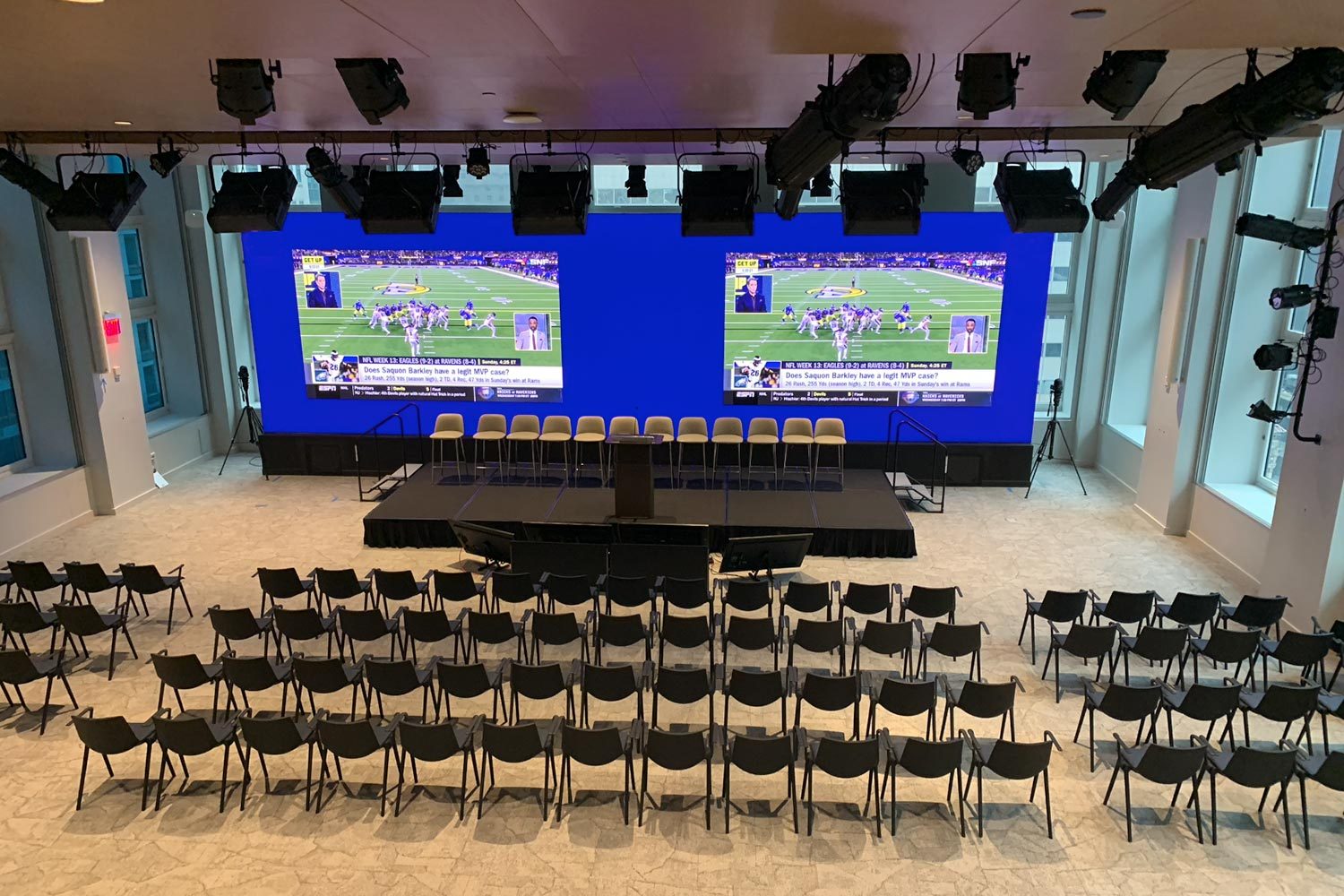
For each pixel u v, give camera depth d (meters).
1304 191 9.56
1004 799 6.02
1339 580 7.98
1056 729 6.84
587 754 5.59
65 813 5.88
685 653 7.91
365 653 8.00
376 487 12.10
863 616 8.73
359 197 9.12
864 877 5.32
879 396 12.52
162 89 6.31
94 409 11.28
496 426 12.02
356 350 12.83
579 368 12.69
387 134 8.80
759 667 7.65
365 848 5.55
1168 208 12.55
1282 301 8.11
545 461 12.81
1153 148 6.44
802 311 12.28
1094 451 13.78
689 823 5.77
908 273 12.06
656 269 12.26
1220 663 7.86
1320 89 4.56
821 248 12.05
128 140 8.73
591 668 6.11
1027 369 12.32
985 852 5.53
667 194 12.48
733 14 4.24
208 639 8.31
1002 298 12.07
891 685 5.95
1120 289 12.98
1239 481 10.58
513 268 12.36
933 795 6.08
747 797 6.04
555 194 8.52
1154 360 12.05
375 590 9.36
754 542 8.31
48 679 6.85
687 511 10.50
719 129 8.46
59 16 4.22
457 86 6.32
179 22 4.36
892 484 11.71
